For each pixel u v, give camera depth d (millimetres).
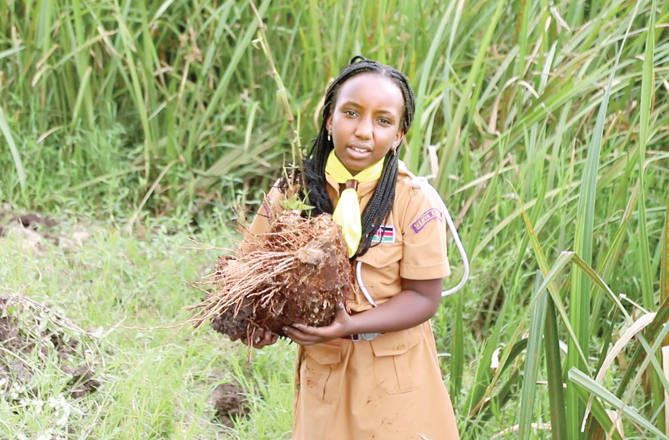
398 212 2062
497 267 3619
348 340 2072
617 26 4055
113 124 4500
